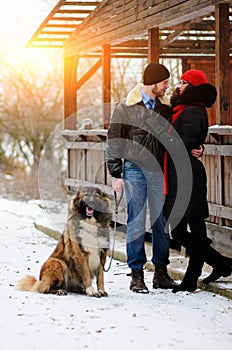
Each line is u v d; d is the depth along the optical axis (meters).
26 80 30.00
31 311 7.26
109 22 14.57
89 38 15.89
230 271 8.31
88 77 17.69
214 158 9.96
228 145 9.40
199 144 8.12
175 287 8.38
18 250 12.03
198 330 6.45
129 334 6.32
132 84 28.19
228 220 9.63
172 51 17.14
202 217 8.09
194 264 8.22
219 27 9.76
